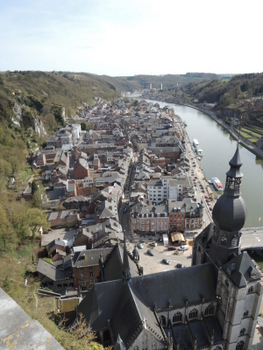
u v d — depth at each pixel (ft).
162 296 227.40
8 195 568.41
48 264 390.01
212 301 238.27
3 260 381.40
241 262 214.48
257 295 222.89
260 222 545.03
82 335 191.31
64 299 303.48
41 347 40.55
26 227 448.65
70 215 516.73
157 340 198.49
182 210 484.74
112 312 224.74
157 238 485.97
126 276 222.48
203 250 251.80
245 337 243.81
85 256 363.76
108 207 498.28
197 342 234.38
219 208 215.51
